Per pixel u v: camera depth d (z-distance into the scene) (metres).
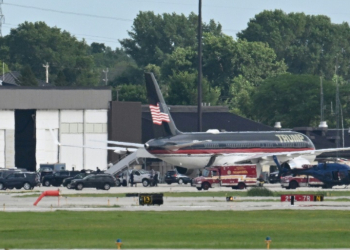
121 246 161.88
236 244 166.62
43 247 162.12
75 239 176.62
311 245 166.00
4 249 159.12
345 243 169.88
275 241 173.50
